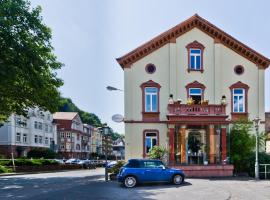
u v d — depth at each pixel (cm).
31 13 2836
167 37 3316
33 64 2720
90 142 12412
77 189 2031
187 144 3212
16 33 2716
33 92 2966
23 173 3962
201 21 3322
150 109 3272
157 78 3297
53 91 3134
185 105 3003
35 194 1845
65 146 9894
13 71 2564
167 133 3234
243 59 3362
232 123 3234
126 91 3262
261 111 3328
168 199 1591
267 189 1950
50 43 3027
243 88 3338
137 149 3219
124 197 1670
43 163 4622
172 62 3303
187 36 3344
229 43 3350
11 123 6675
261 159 2919
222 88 3328
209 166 2873
